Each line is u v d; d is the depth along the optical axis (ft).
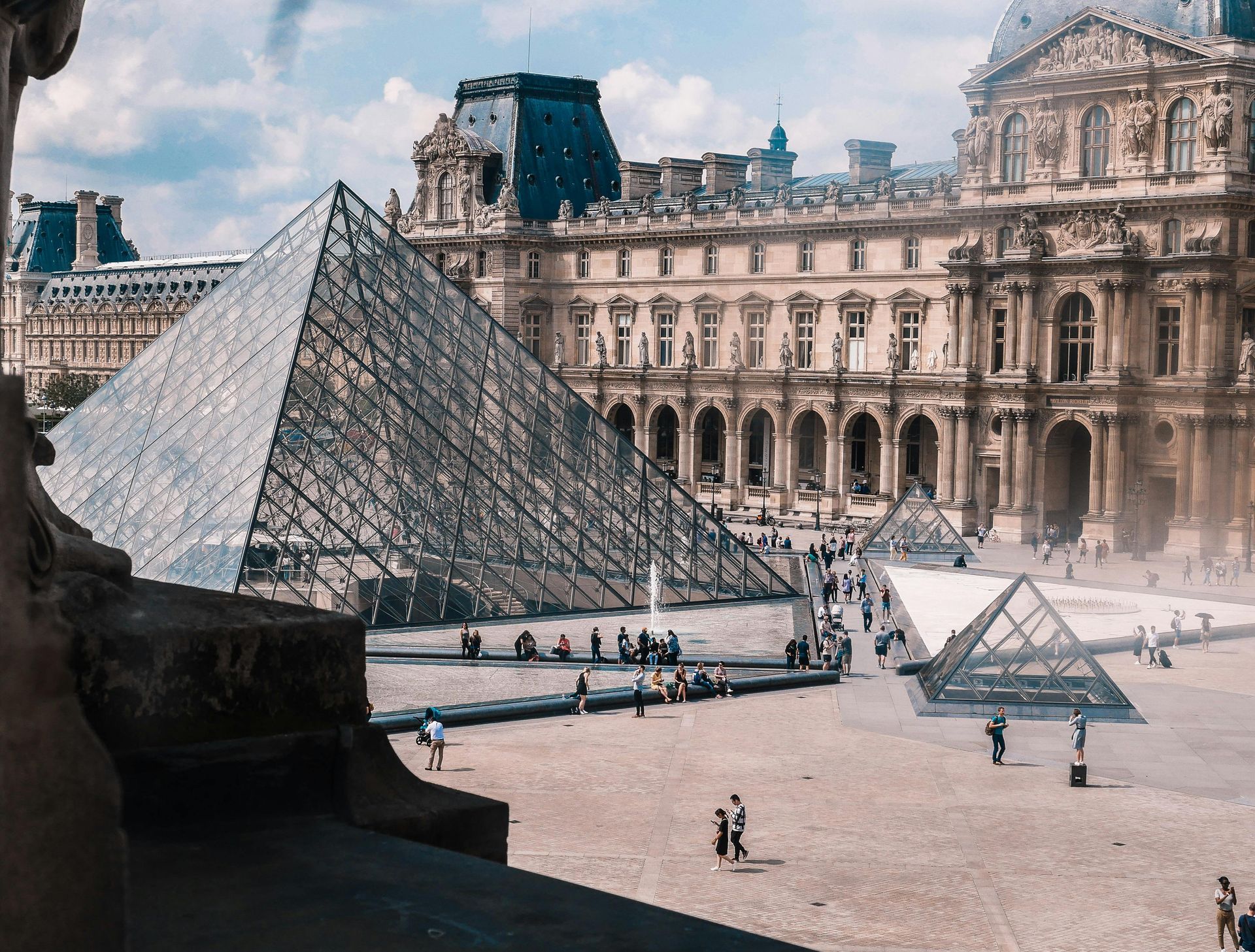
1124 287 454.40
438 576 312.71
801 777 208.74
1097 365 456.86
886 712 257.14
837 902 151.84
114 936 13.62
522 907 20.72
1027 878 161.27
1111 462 452.35
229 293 367.25
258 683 25.17
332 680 25.91
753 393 595.88
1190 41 438.40
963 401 515.09
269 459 304.50
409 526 317.01
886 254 558.15
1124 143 459.73
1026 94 485.97
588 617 328.70
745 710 259.39
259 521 296.71
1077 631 326.65
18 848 13.23
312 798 25.16
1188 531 418.31
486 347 369.71
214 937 19.44
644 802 192.85
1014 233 496.23
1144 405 441.27
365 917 20.22
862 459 614.34
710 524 369.71
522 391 363.15
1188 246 439.22
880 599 393.09
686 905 149.79
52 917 13.32
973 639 262.88
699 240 622.54
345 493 314.35
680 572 357.00
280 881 21.68
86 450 345.51
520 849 169.48
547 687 267.80
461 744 228.43
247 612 25.58
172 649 24.21
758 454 650.43
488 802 26.50
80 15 20.43
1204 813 190.39
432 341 360.28
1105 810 191.21
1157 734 238.48
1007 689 256.32
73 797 13.46
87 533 26.96
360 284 358.64
